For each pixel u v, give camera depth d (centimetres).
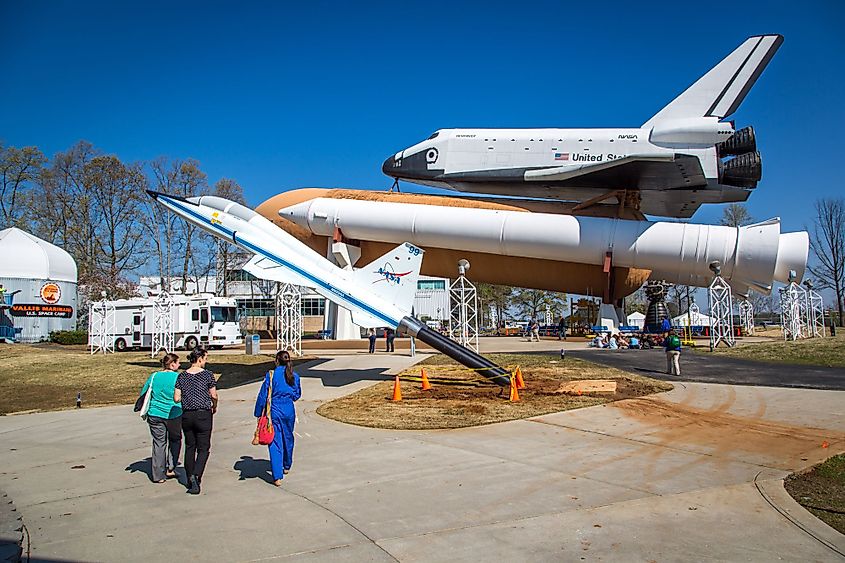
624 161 2170
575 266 2502
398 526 569
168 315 2964
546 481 723
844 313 6606
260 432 726
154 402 747
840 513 593
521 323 7681
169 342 2920
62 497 684
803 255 2253
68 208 5769
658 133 2369
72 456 912
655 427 1055
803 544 512
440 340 1730
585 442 945
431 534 546
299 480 743
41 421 1259
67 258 4909
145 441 1023
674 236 2275
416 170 2670
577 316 4928
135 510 631
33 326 4550
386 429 1080
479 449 904
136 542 535
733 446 904
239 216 2078
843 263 6147
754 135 2398
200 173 5969
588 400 1347
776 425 1055
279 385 741
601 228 2305
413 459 846
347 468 800
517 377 1571
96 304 3478
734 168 2416
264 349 3506
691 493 666
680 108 2470
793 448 884
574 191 2522
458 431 1051
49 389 1820
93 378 2059
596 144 2427
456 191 2725
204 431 704
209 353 3042
